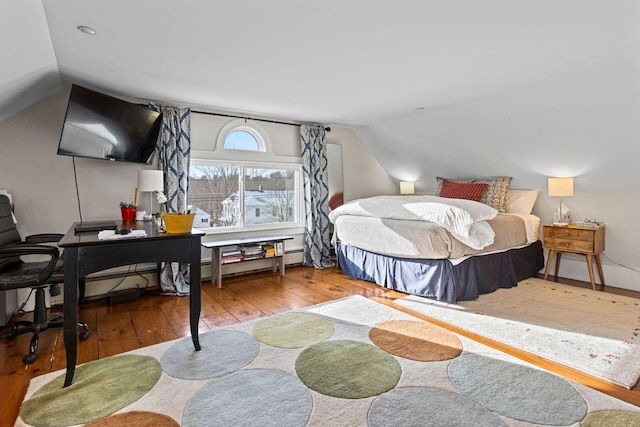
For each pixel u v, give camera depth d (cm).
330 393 174
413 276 333
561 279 391
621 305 301
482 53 233
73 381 185
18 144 289
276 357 212
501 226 348
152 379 187
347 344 229
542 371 194
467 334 246
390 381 184
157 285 361
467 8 176
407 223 337
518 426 148
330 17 184
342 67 259
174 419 155
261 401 168
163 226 241
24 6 156
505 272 358
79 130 262
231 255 384
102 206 328
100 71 263
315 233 470
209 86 303
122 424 151
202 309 302
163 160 350
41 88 273
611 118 301
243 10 176
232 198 421
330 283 385
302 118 443
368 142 539
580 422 150
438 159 492
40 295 232
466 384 181
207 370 197
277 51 229
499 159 430
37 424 152
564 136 347
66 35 200
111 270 337
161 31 198
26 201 293
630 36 208
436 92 323
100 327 261
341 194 523
